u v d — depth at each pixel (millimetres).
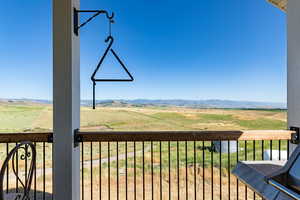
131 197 3500
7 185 1854
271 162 1538
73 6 1999
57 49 1955
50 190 3314
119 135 2074
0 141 1945
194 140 2092
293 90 2160
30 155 2041
